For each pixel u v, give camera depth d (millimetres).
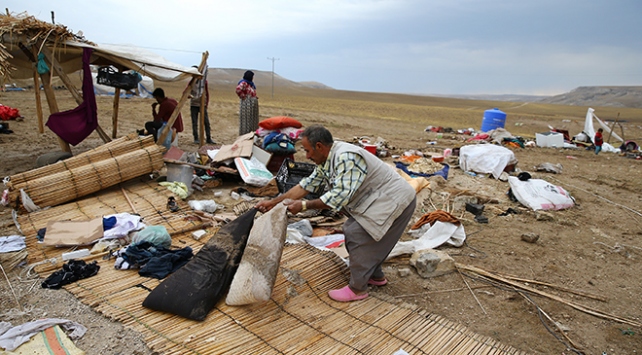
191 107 11383
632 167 13266
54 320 3191
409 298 4203
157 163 6594
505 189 8695
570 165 12977
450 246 5523
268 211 3740
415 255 4828
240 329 3260
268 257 3488
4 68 6723
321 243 5113
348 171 3395
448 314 3965
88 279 3900
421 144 15945
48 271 4047
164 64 7945
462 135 20188
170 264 4078
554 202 7469
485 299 4262
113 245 4539
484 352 3182
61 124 7211
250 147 7664
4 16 6719
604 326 3898
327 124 20797
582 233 6359
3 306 3492
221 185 7445
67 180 5730
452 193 8055
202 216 5613
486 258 5227
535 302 4242
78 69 9367
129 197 6059
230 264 3582
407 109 46406
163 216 5457
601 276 4930
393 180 3551
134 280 3896
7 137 10641
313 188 3857
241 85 9836
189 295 3375
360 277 3697
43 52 6961
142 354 2977
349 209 3600
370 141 14422
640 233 6539
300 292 3857
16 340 2957
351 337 3260
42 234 4738
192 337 3119
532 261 5211
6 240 4598
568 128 34312
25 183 5543
